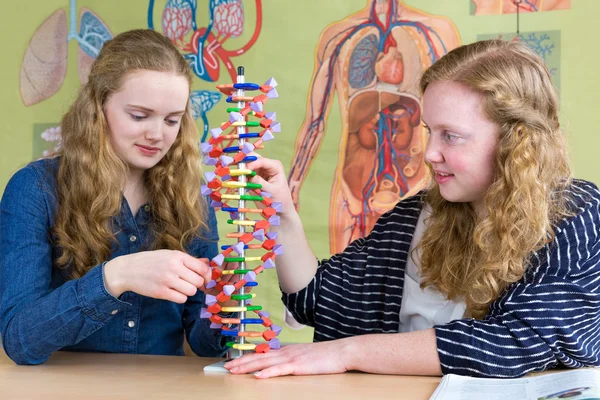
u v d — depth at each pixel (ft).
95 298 3.60
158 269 3.45
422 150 6.73
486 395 2.94
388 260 4.44
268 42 7.11
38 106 7.50
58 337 3.66
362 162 6.87
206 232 5.00
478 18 6.63
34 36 7.53
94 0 7.45
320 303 4.39
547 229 3.64
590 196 3.80
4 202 4.28
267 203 3.60
